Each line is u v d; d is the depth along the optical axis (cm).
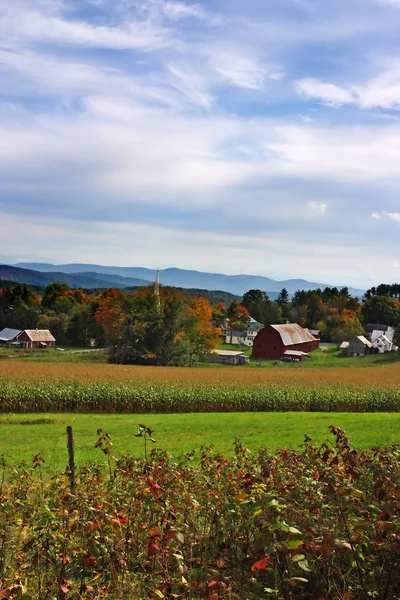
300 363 10106
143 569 709
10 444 1944
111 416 3030
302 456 848
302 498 605
